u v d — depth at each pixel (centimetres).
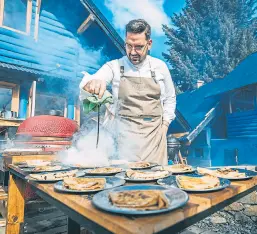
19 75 649
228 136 1392
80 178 127
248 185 119
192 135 1173
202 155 1500
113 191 104
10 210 211
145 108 253
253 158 1192
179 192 98
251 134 1255
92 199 91
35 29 720
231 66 2930
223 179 123
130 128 251
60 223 265
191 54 3247
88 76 232
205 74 3061
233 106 1514
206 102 1552
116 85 266
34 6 734
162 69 277
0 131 469
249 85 1180
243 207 400
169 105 286
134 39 236
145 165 187
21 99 657
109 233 71
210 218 396
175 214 76
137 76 265
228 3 3297
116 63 271
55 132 267
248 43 2970
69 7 786
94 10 741
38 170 163
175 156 1145
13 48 674
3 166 223
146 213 74
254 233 338
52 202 116
